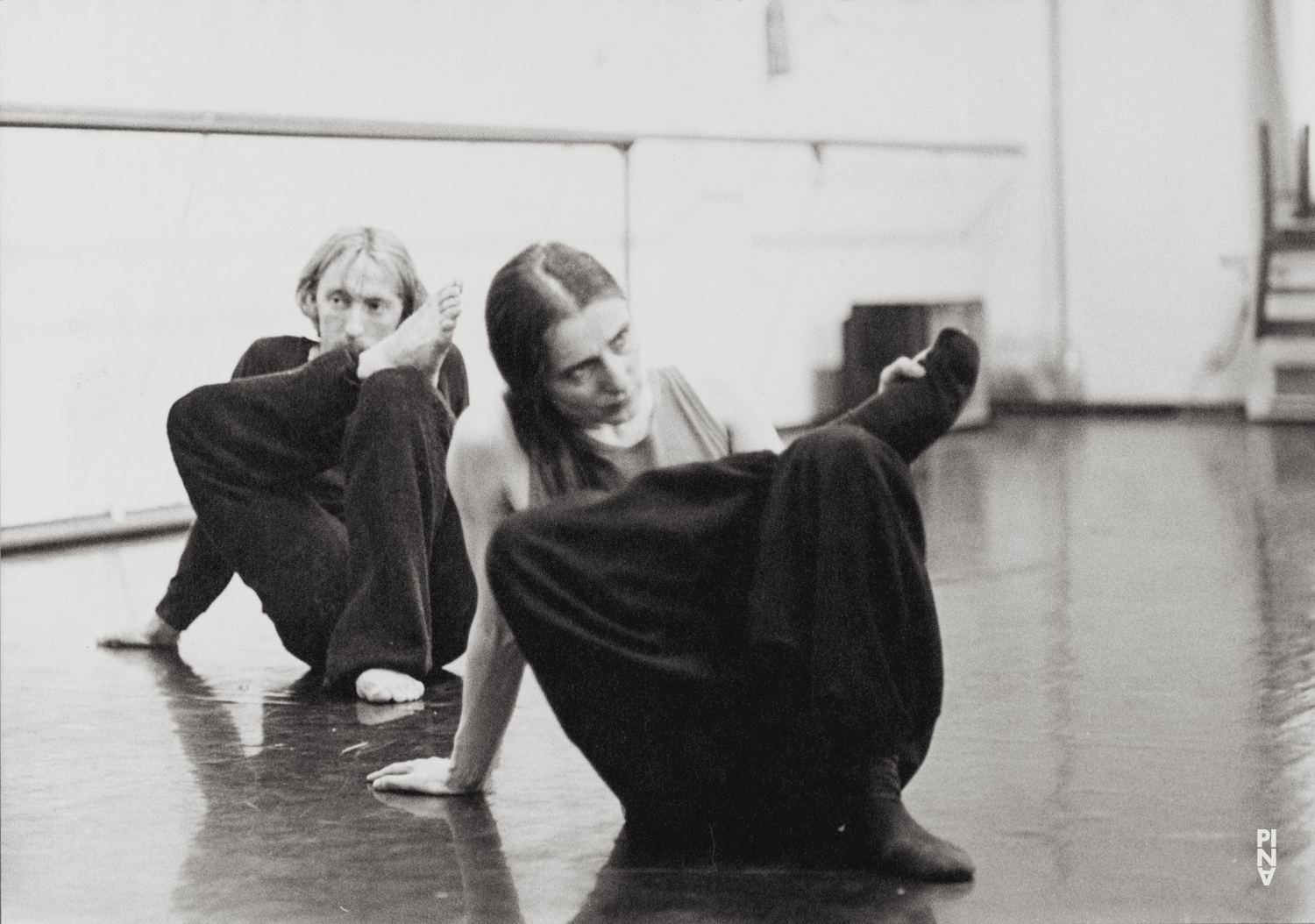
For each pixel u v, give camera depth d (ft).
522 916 7.13
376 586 11.71
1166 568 16.07
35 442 19.63
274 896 7.48
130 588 16.51
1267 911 6.97
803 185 29.86
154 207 20.38
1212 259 32.37
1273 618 13.52
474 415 8.01
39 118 16.53
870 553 7.23
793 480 7.34
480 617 8.35
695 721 7.66
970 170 33.58
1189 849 7.80
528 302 7.63
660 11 26.63
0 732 10.67
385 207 22.53
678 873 7.61
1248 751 9.55
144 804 9.02
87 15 19.54
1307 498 20.74
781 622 7.29
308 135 18.38
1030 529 18.89
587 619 7.45
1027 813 8.44
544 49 24.70
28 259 19.39
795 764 7.70
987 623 13.58
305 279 12.52
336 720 10.87
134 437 20.52
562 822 8.47
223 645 13.52
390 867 7.83
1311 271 31.58
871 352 29.84
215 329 21.09
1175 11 32.30
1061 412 33.63
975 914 6.96
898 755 7.72
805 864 7.70
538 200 24.61
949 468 25.04
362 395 11.89
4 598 15.99
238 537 12.32
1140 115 32.73
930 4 32.60
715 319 27.53
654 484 7.54
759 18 28.55
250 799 9.07
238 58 20.93
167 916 7.27
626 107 26.08
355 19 22.18
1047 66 33.24
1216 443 27.68
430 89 23.13
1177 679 11.48
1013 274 33.83
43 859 8.09
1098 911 6.98
